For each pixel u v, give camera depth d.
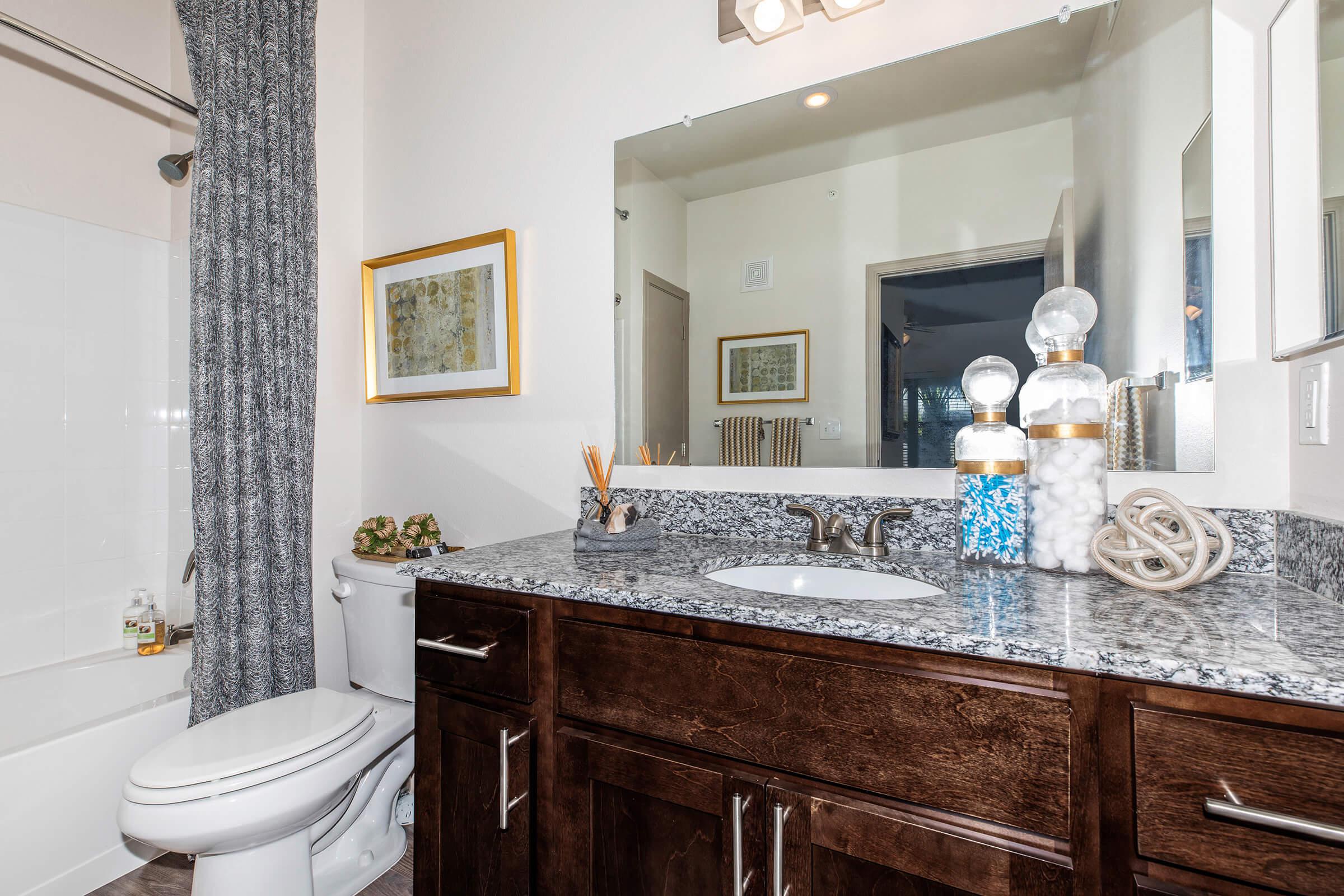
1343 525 0.73
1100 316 1.04
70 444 1.79
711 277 1.41
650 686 0.86
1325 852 0.51
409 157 1.93
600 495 1.42
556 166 1.63
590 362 1.58
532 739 0.95
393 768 1.58
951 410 1.16
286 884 1.16
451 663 1.05
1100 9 1.06
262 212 1.64
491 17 1.76
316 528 1.91
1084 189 1.06
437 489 1.87
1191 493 0.98
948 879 0.65
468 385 1.78
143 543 1.94
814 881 0.73
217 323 1.56
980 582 0.90
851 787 0.71
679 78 1.45
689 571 1.02
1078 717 0.61
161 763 1.07
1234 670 0.54
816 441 1.29
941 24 1.18
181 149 1.97
